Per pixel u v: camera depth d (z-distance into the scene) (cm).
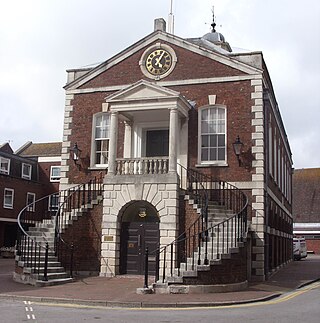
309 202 5719
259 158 1964
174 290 1435
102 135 2205
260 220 1919
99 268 1898
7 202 3816
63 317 1032
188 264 1558
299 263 3462
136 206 1988
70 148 2203
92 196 2109
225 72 2077
